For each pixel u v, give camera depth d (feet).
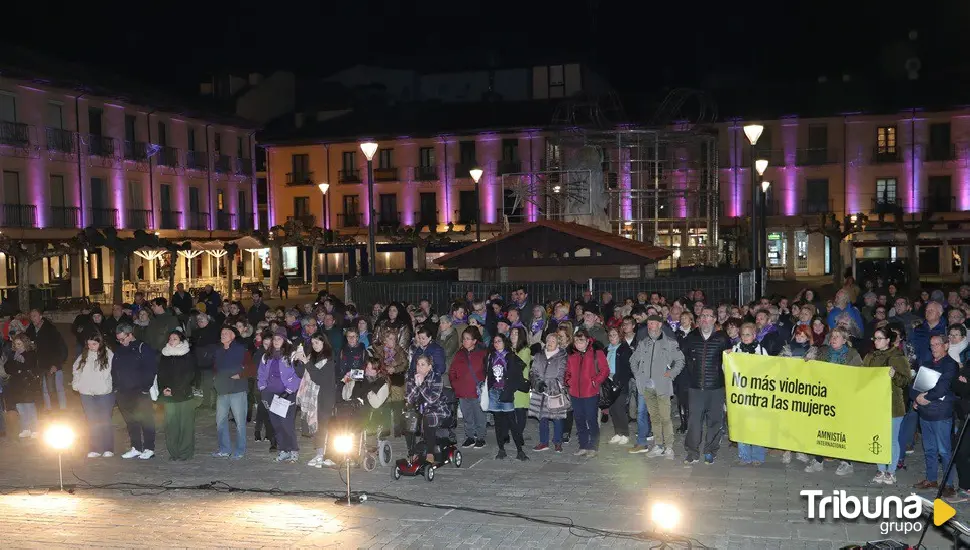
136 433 40.09
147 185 150.82
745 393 34.81
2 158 121.70
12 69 120.67
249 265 184.96
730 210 174.91
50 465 38.86
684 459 37.09
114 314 56.24
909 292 134.31
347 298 69.77
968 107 161.48
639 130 96.48
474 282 65.21
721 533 26.37
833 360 33.83
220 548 25.82
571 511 29.25
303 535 26.96
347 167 192.95
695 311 46.93
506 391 36.83
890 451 31.60
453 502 30.83
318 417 37.68
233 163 177.58
